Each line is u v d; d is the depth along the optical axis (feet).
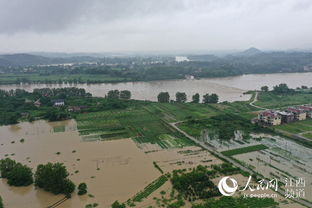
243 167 311.06
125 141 398.42
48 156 344.90
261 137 414.62
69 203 243.40
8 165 300.61
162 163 322.55
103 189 265.54
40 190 266.57
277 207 232.32
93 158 337.93
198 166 303.48
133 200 245.24
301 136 419.13
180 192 255.91
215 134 427.74
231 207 230.07
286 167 311.27
